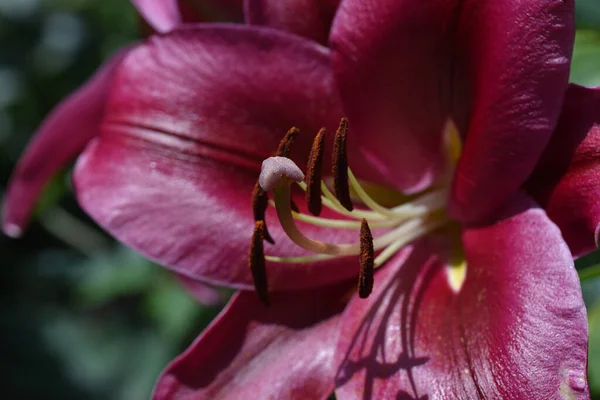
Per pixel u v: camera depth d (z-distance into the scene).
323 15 0.48
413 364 0.45
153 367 1.07
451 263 0.48
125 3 1.04
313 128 0.48
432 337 0.46
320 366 0.47
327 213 0.49
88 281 0.89
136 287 0.85
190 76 0.48
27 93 1.17
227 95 0.48
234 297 0.47
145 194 0.48
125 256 0.87
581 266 0.55
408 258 0.48
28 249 1.32
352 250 0.47
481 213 0.46
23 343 1.21
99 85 0.50
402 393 0.45
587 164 0.44
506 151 0.44
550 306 0.43
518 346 0.43
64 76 1.15
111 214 0.48
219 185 0.48
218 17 0.52
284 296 0.48
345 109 0.48
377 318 0.47
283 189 0.44
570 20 0.43
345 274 0.48
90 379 1.16
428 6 0.46
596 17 0.58
